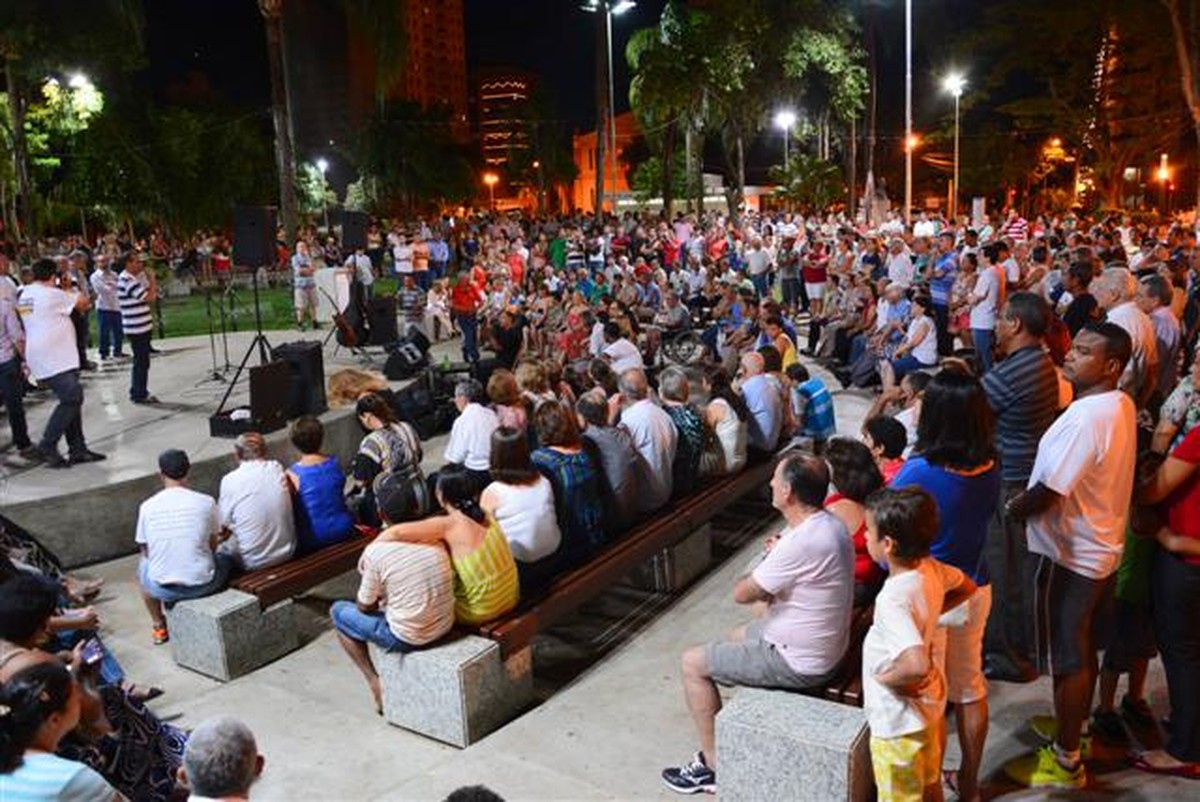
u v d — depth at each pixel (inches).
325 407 397.7
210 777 100.7
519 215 1892.2
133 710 154.3
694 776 161.8
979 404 143.4
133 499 297.4
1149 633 157.5
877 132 2111.2
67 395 310.2
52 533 282.5
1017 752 162.1
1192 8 1045.2
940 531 143.0
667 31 1400.1
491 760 174.7
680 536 251.3
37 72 999.0
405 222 1690.5
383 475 247.4
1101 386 143.4
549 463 219.0
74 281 534.6
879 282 519.8
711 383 304.0
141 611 255.4
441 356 578.6
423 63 5511.8
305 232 876.6
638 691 199.3
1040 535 147.9
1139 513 150.5
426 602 181.3
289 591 226.4
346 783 169.3
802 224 1106.7
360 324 544.1
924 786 129.3
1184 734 149.1
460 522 189.6
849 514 176.1
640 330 561.6
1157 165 1913.1
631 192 2442.2
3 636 133.6
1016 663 184.4
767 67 1384.1
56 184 1494.8
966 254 492.7
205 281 1061.1
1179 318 337.4
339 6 855.1
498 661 187.5
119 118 1407.5
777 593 150.6
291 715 196.7
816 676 150.3
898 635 123.0
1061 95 1679.4
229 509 227.6
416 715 185.3
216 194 1565.0
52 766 105.0
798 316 778.2
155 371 497.7
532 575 209.2
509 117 3221.0
